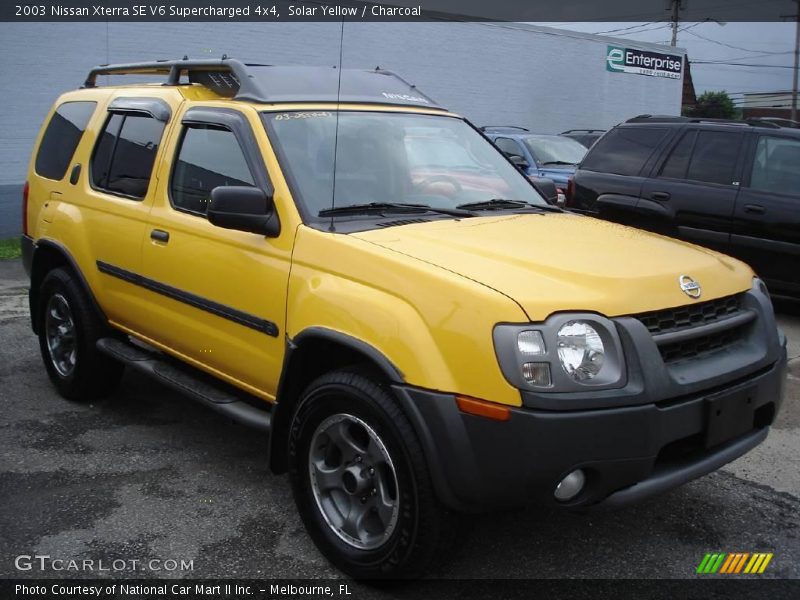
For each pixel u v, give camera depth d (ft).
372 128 13.94
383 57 59.00
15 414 16.85
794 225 23.32
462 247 10.95
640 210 26.63
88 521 12.31
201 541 11.80
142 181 15.14
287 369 11.37
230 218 11.71
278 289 11.77
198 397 13.41
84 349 16.71
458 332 9.48
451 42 63.82
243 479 13.87
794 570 11.25
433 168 14.11
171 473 14.07
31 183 18.93
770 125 25.35
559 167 41.57
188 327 13.78
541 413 9.06
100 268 15.98
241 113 13.21
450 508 9.70
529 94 71.26
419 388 9.64
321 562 11.30
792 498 13.44
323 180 12.57
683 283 10.59
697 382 10.00
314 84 14.39
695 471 10.09
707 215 25.12
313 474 11.18
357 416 10.45
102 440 15.52
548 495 9.30
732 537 12.14
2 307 26.02
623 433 9.29
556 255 10.83
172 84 15.76
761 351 11.28
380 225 11.94
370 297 10.41
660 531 12.28
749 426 10.86
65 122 18.56
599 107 77.61
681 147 26.43
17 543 11.65
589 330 9.44
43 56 42.19
